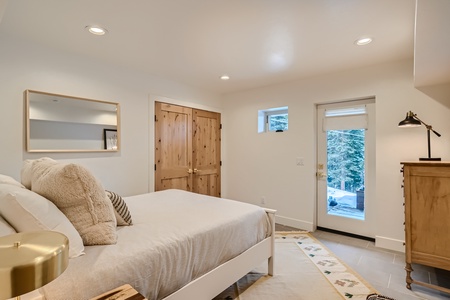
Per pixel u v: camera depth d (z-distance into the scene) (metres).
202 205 2.24
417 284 2.02
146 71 3.25
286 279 2.18
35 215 1.08
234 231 1.81
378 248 2.88
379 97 2.92
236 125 4.39
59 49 2.53
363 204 3.21
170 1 1.69
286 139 3.76
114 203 1.59
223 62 2.91
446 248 1.89
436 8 1.19
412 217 2.03
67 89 2.59
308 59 2.79
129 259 1.18
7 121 2.23
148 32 2.16
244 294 1.96
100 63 2.86
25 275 0.47
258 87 4.05
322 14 1.86
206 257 1.57
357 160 3.25
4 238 0.56
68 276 1.00
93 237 1.27
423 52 1.72
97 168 2.84
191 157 3.96
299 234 3.36
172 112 3.67
